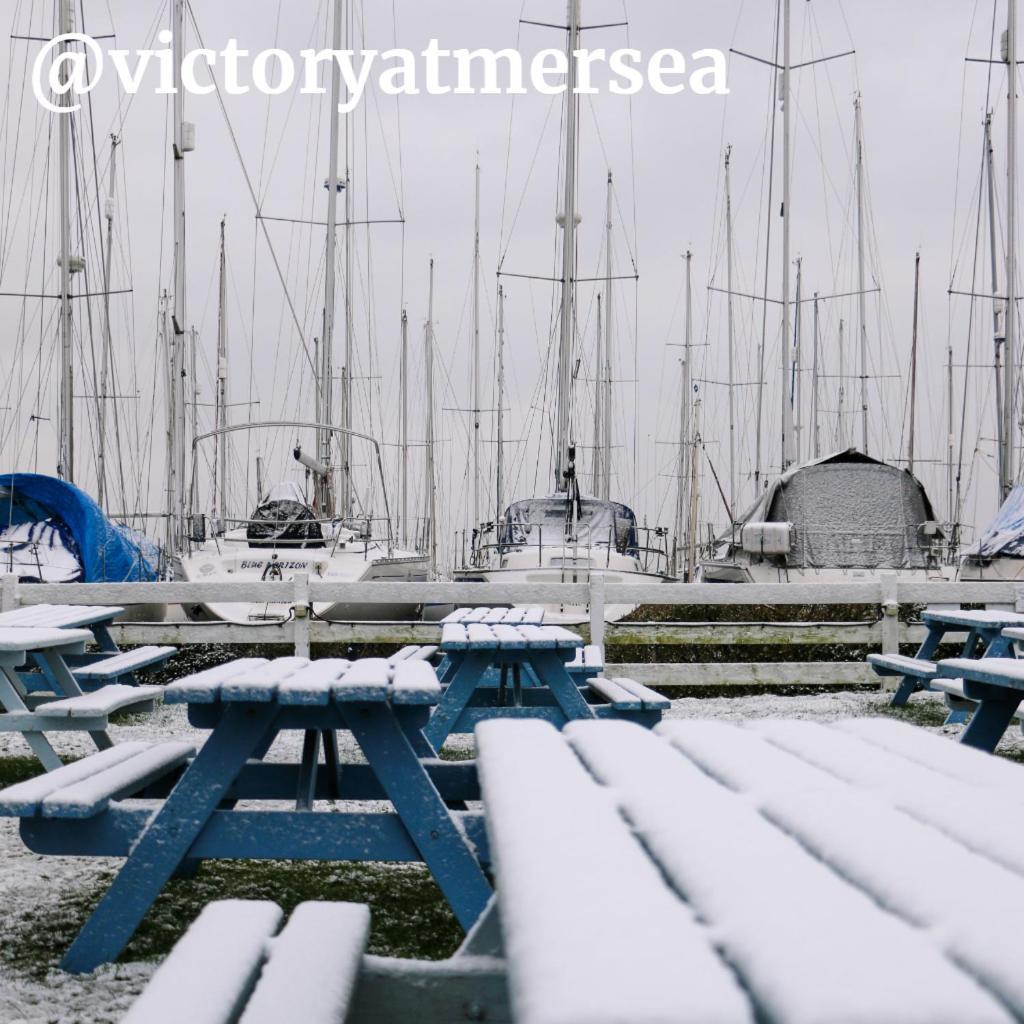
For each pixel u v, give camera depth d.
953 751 2.05
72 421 19.95
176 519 19.23
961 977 0.69
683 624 9.51
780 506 16.27
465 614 7.52
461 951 1.91
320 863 4.46
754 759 1.70
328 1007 1.56
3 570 14.02
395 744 3.27
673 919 0.85
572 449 19.02
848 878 0.99
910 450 30.30
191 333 29.48
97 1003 2.92
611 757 1.62
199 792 3.26
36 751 5.24
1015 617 7.11
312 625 9.39
